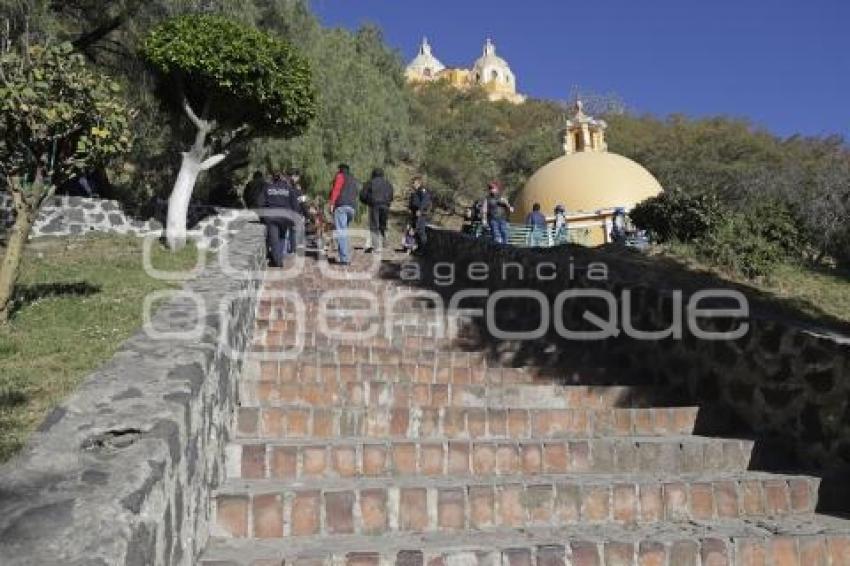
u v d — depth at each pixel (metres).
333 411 4.86
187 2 15.26
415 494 3.86
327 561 3.32
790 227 13.58
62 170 7.80
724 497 4.28
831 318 9.60
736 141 63.59
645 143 65.44
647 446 4.72
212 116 14.12
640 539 3.70
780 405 5.13
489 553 3.47
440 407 5.06
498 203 16.48
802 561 3.80
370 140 30.16
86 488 2.01
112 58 17.47
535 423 5.17
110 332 7.09
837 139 62.06
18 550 1.69
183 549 2.81
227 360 4.50
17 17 12.73
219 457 3.97
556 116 76.75
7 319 7.45
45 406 5.00
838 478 4.51
